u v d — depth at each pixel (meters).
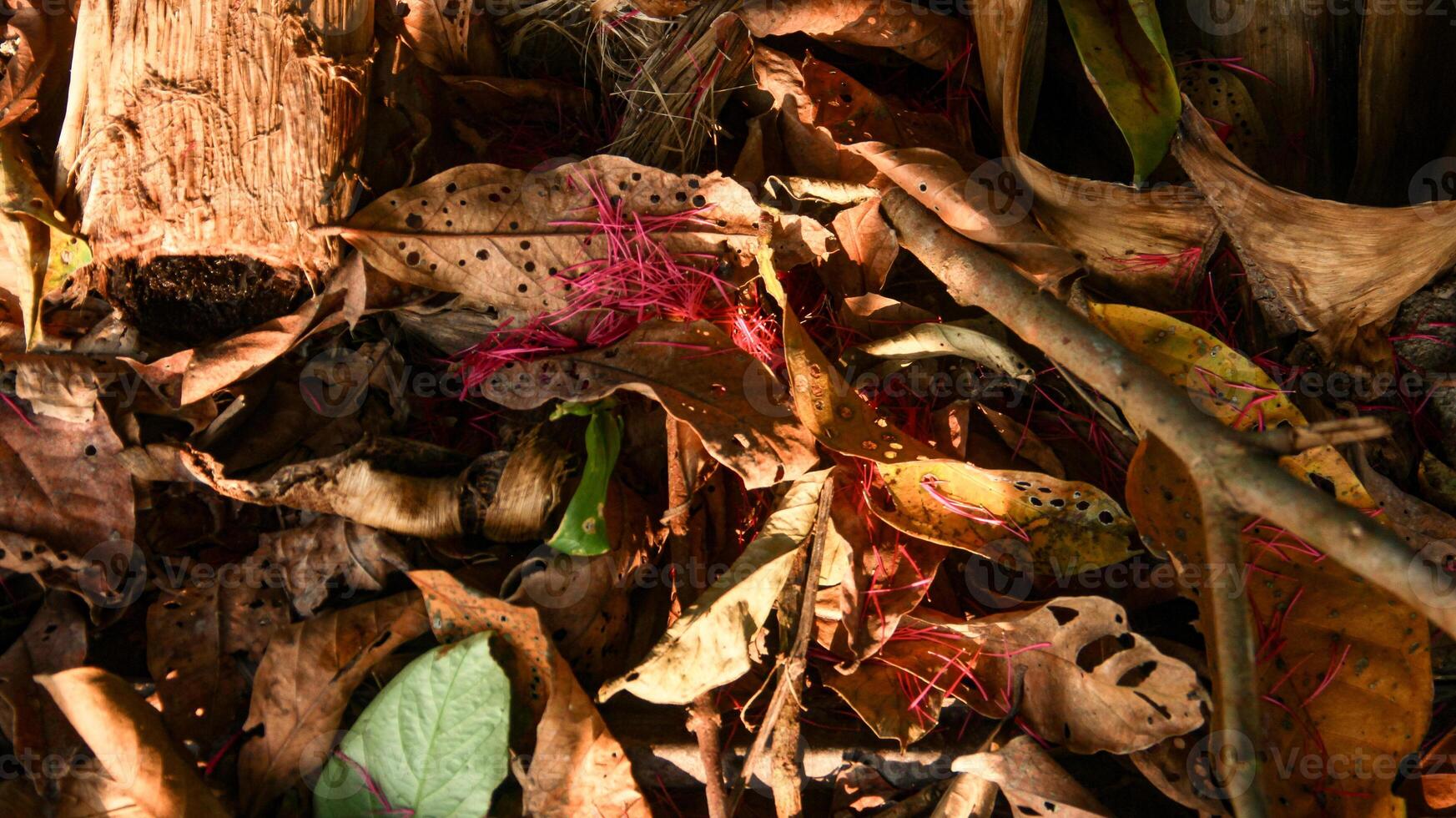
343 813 0.58
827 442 0.60
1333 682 0.59
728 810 0.59
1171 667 0.57
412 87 0.65
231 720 0.60
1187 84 0.65
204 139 0.60
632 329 0.63
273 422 0.63
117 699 0.57
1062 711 0.60
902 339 0.63
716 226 0.62
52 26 0.64
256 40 0.60
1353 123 0.65
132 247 0.60
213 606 0.61
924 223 0.62
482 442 0.64
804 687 0.62
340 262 0.61
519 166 0.67
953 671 0.61
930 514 0.61
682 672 0.59
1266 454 0.53
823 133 0.64
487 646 0.58
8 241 0.62
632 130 0.66
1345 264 0.60
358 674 0.60
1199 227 0.61
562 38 0.69
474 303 0.62
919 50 0.65
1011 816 0.60
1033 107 0.64
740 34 0.65
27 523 0.60
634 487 0.64
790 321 0.61
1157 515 0.59
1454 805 0.59
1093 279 0.64
